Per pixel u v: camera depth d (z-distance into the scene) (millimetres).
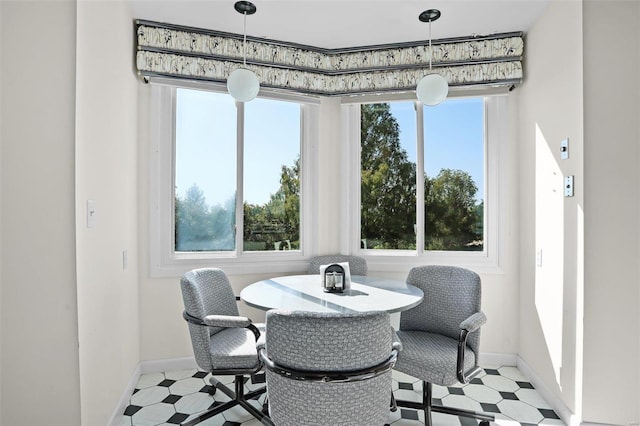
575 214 1955
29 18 1477
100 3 1794
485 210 2857
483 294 2764
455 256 2881
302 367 1241
